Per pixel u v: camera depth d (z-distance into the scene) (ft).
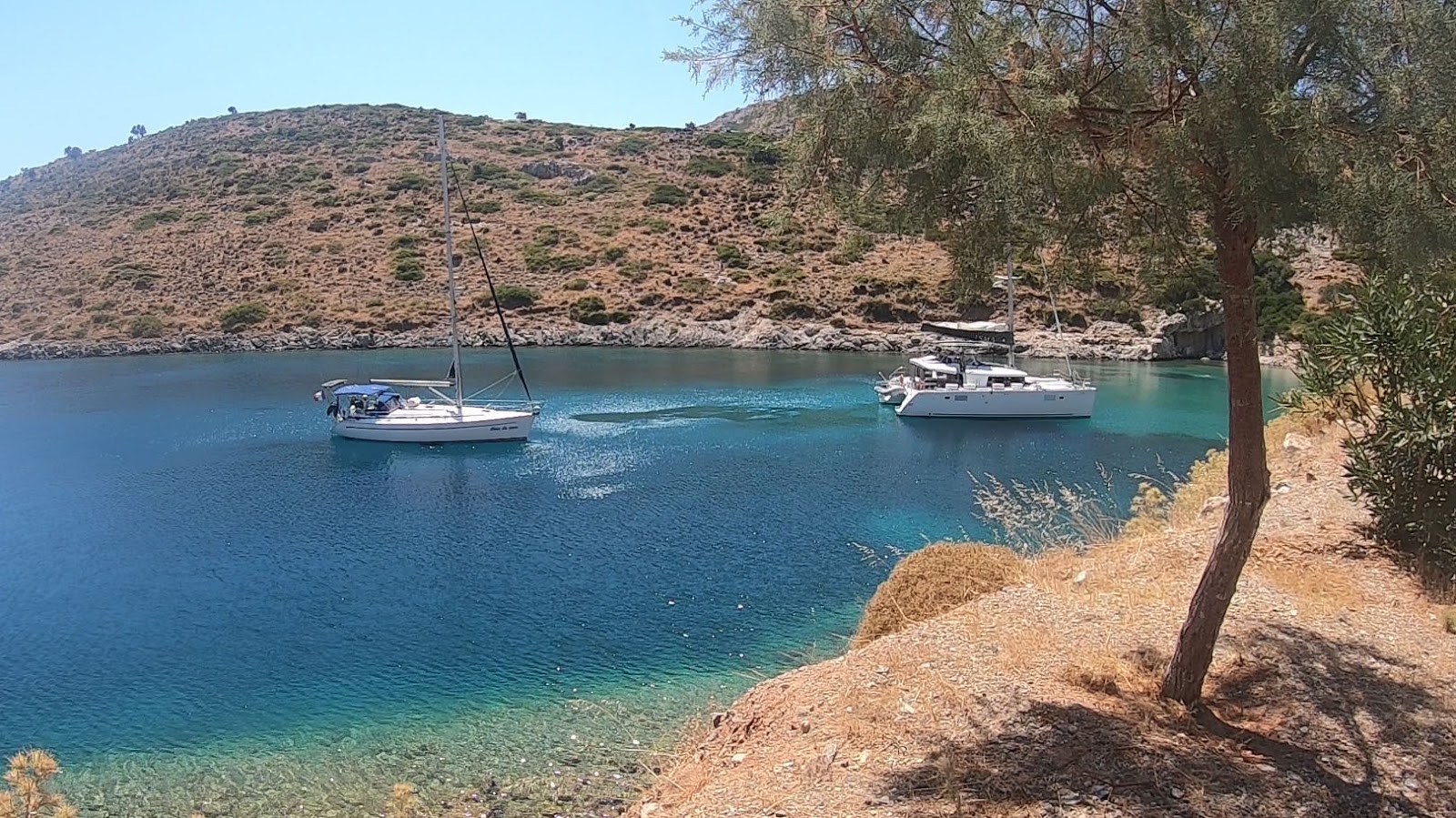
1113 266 19.35
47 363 196.13
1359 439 36.29
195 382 162.50
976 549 37.52
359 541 67.97
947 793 19.35
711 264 253.24
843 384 160.25
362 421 109.40
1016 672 25.12
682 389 153.99
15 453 103.24
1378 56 14.96
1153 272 18.31
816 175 19.79
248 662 46.11
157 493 84.17
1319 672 23.72
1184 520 42.60
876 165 18.84
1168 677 22.65
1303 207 16.14
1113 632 27.43
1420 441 31.09
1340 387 36.11
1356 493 34.73
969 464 96.48
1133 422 123.85
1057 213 17.61
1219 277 18.22
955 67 16.15
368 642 48.44
